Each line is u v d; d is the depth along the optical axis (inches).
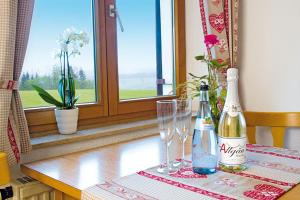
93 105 67.0
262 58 75.2
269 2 72.9
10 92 44.9
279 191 31.3
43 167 44.1
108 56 69.6
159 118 39.6
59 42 58.5
